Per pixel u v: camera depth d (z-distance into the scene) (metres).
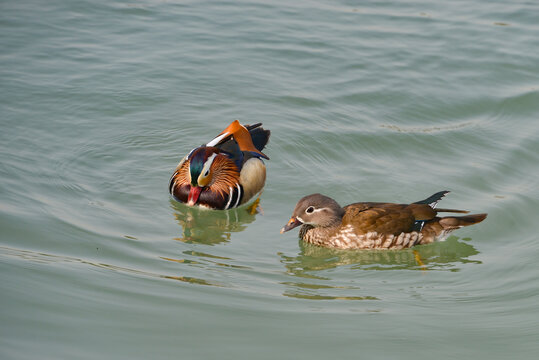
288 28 22.08
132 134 16.62
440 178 15.32
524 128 17.38
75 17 22.12
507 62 20.19
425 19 22.94
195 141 16.56
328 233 13.52
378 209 13.37
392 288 11.66
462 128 17.36
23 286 10.12
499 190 14.93
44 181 14.34
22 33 20.69
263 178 15.45
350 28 22.19
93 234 12.57
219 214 14.81
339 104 18.16
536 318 10.33
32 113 16.91
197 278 11.34
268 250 13.15
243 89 18.67
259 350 9.01
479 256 12.95
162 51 20.34
